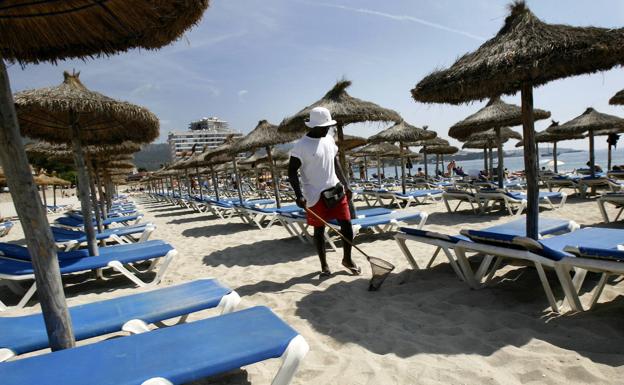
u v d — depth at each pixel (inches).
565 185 443.8
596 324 99.2
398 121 243.4
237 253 237.3
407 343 98.7
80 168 181.8
